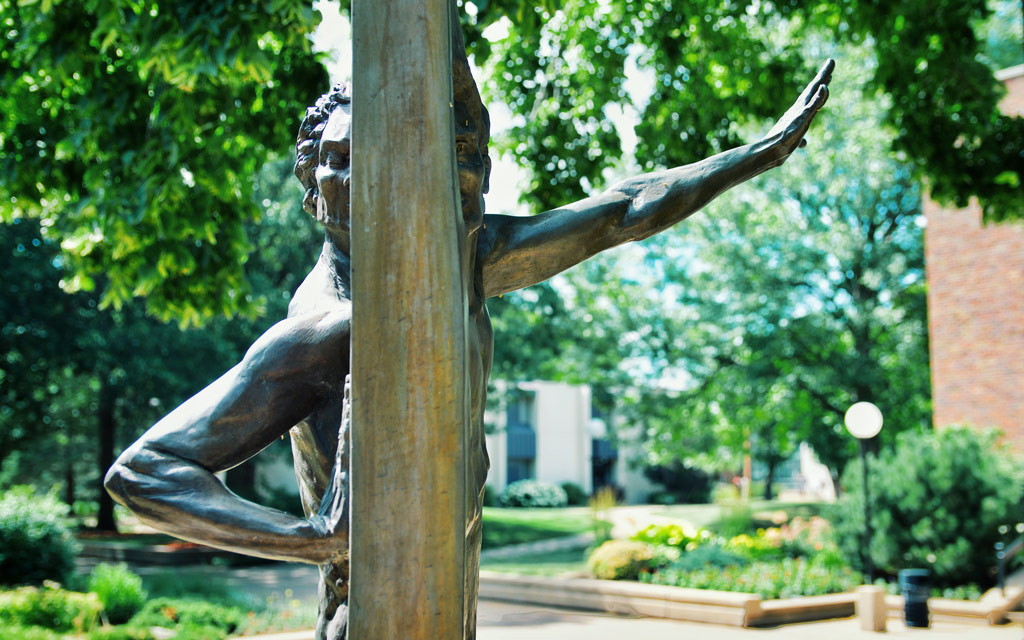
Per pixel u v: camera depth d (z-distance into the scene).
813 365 23.77
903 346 24.78
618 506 42.88
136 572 22.05
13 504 15.91
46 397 27.81
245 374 1.52
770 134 1.83
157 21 5.14
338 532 1.39
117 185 6.04
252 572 22.28
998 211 7.75
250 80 6.11
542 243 1.75
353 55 1.28
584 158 7.83
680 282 26.06
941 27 7.34
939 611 13.44
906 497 14.87
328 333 1.52
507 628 13.05
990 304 19.03
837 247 23.20
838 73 21.00
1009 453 16.30
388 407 1.22
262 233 26.25
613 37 7.75
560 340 27.50
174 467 1.45
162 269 6.36
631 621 13.73
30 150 6.23
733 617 13.02
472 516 1.51
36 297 25.06
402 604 1.20
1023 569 14.97
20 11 5.82
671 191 1.78
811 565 15.66
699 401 25.72
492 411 30.77
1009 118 7.63
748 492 42.84
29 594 10.83
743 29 7.83
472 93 1.60
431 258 1.24
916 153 7.73
